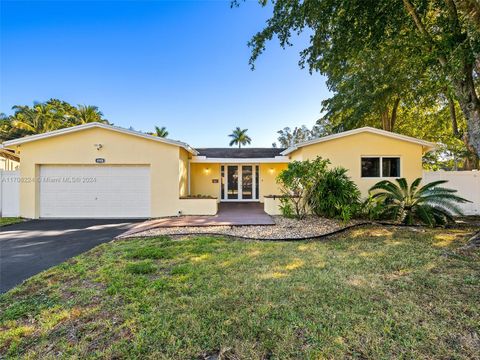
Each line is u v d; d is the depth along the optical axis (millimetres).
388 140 10062
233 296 3141
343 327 2459
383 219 8664
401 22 6938
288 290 3297
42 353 2182
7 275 4121
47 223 8844
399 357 2049
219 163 14375
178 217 9586
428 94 11531
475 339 2270
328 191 8727
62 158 9859
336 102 16094
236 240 6211
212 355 2123
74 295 3266
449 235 6535
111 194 10039
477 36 4965
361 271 3984
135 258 4766
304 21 6691
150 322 2582
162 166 10086
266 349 2170
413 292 3217
